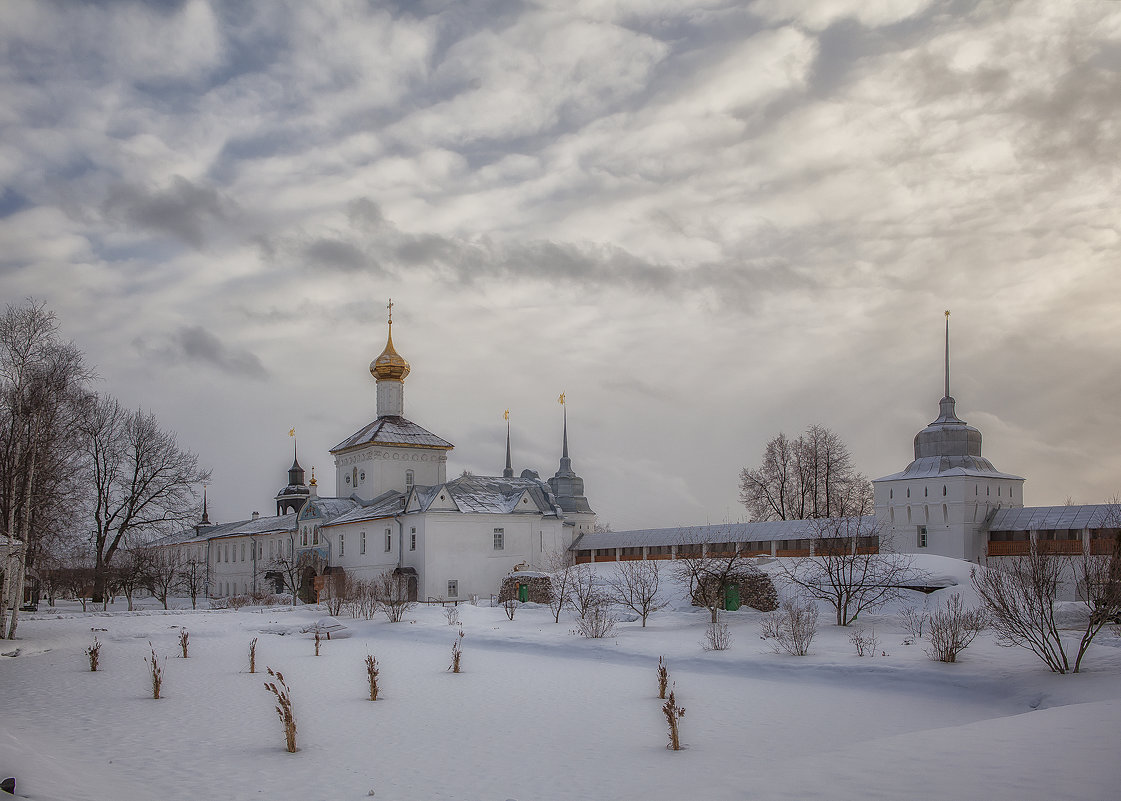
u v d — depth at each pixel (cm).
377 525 8538
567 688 3014
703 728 2295
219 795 1686
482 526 8144
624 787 1723
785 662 3294
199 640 5038
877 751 1625
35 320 5031
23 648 4416
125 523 7788
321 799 1664
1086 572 3148
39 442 5338
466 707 2662
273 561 10075
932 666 2989
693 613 5166
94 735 2272
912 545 6494
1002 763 1489
